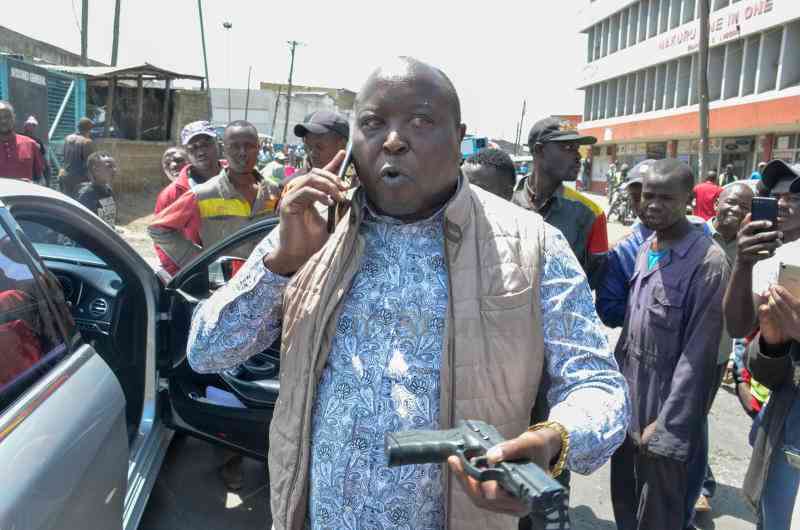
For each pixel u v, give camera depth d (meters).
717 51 27.73
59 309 1.81
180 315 2.92
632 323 2.42
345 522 1.20
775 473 1.85
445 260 1.18
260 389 2.87
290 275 1.27
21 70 10.81
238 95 47.00
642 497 2.28
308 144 3.78
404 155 1.11
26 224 3.00
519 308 1.15
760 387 2.57
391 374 1.16
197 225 3.61
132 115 16.72
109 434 1.74
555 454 1.00
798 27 22.75
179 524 2.96
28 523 1.25
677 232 2.37
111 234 2.62
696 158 29.83
